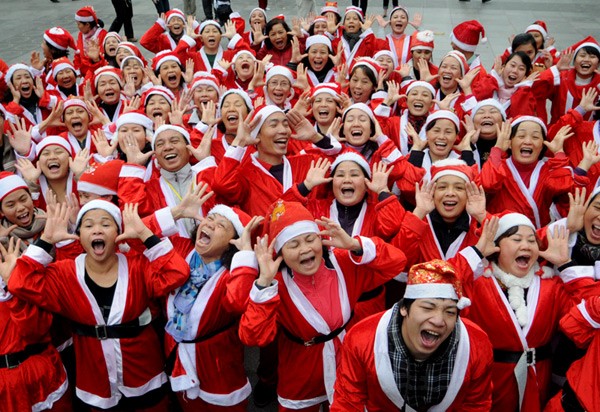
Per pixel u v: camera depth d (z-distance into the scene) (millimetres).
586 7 17672
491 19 16016
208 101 6723
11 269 3678
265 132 4930
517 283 3768
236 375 4059
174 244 4328
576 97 7586
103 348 3801
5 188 4457
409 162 5422
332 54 9164
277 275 3709
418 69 8812
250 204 5062
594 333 3482
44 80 9289
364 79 6895
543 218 5340
